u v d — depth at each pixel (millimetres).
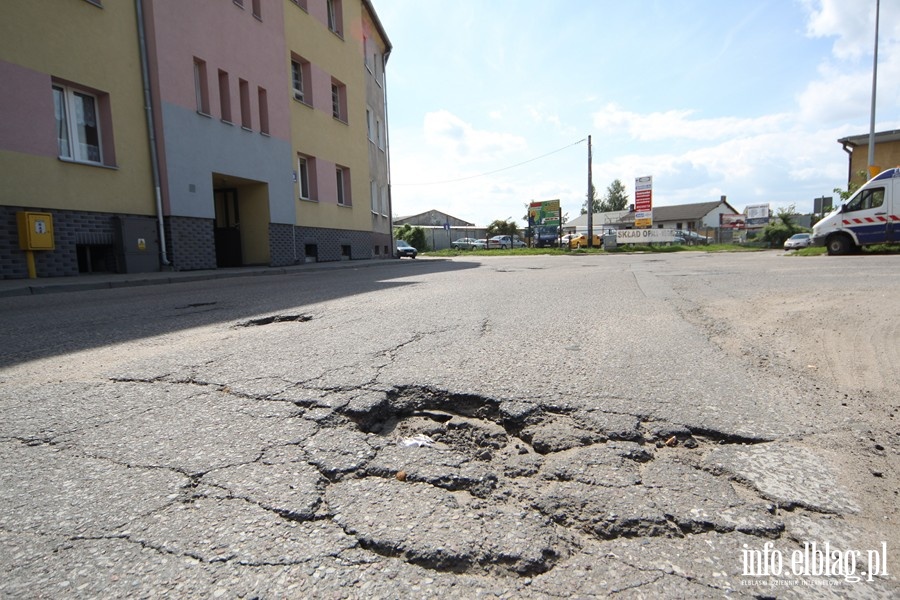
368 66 23828
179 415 2531
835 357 3521
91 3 10547
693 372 3168
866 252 17391
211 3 13359
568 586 1394
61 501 1796
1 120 9031
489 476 1937
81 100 10664
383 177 26578
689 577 1431
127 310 6137
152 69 11805
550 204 40438
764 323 4723
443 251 39438
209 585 1392
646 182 38594
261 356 3617
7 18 9109
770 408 2578
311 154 18125
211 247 13344
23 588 1387
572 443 2221
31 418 2531
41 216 9414
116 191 11102
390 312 5578
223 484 1880
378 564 1471
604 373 3131
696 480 1909
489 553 1509
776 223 44406
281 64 16188
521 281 9469
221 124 13680
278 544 1550
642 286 8086
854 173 27609
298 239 17328
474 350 3705
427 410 2682
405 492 1825
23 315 5844
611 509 1725
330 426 2389
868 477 1938
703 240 53438
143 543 1564
